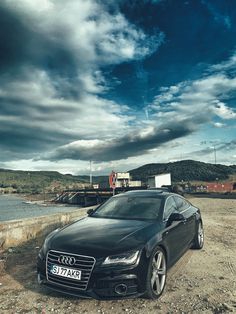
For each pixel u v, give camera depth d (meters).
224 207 17.94
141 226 4.58
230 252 6.74
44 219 8.47
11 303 4.10
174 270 5.43
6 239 7.06
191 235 6.40
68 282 3.92
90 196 93.69
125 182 83.06
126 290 3.78
